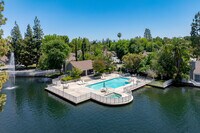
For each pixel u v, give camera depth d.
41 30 76.56
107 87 41.91
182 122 25.28
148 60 53.91
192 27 38.28
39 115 28.20
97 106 31.58
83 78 51.31
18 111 29.84
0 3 12.12
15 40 73.81
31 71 61.88
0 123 25.50
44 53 57.09
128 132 22.64
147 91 40.25
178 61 45.66
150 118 26.55
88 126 24.33
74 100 32.75
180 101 33.66
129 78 50.44
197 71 44.47
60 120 26.30
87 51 94.38
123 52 90.50
